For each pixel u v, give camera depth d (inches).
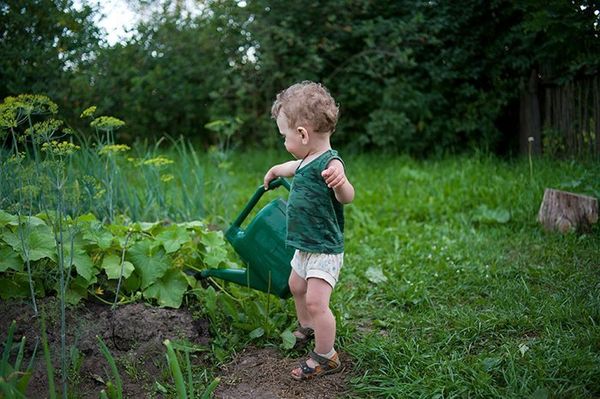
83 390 103.9
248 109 317.1
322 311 105.3
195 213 178.4
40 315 112.7
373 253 172.2
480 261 159.6
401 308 137.4
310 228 104.4
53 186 122.1
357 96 298.0
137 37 295.9
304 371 107.3
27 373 86.0
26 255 108.4
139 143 306.5
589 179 198.4
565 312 119.6
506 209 199.3
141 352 112.5
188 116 313.9
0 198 121.4
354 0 295.4
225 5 299.9
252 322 122.9
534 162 252.2
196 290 126.3
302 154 107.3
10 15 221.1
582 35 218.4
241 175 269.4
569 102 261.0
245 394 104.6
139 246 126.3
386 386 103.1
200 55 308.2
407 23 289.3
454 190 223.5
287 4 295.9
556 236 173.6
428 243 178.2
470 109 288.7
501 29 284.8
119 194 161.2
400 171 257.0
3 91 227.0
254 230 118.4
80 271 115.9
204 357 115.1
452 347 114.3
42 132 105.1
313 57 289.9
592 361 100.2
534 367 101.7
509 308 126.5
